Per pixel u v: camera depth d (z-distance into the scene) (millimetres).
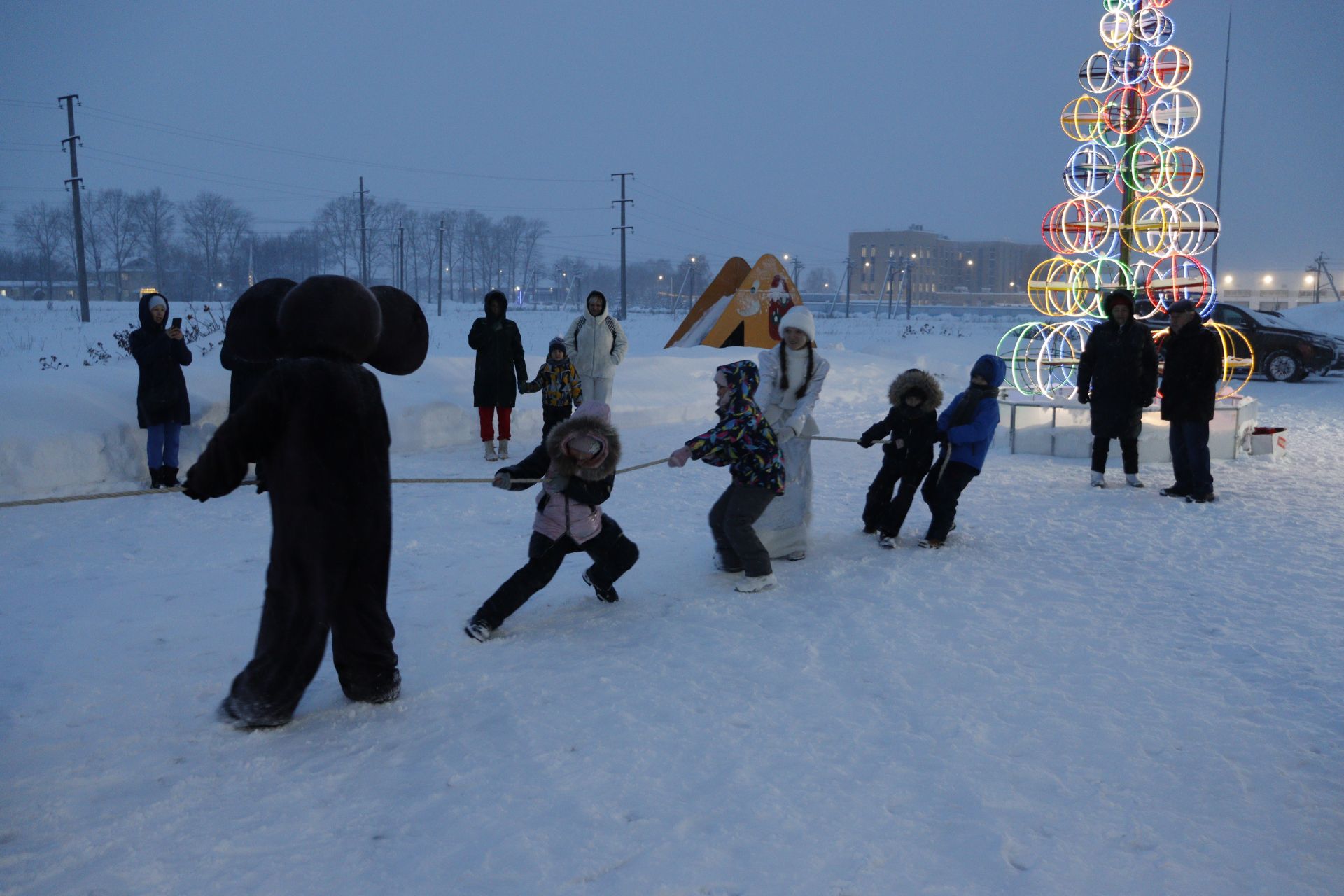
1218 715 4145
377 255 155250
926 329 49219
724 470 10312
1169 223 12422
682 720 4090
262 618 4039
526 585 5152
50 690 4336
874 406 16047
